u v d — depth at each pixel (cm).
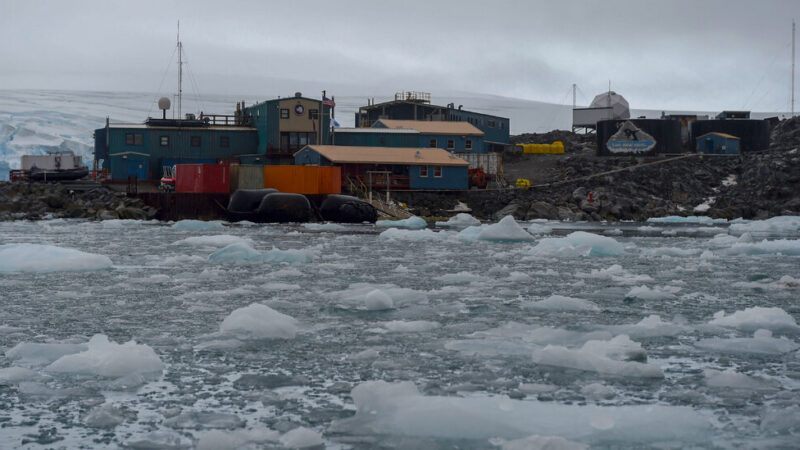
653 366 925
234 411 786
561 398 825
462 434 693
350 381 902
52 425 741
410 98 8538
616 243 2720
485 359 1006
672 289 1697
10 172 6419
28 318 1324
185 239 3141
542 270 2164
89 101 19538
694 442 680
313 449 668
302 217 5350
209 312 1391
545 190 6638
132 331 1211
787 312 1409
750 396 831
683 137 8006
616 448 663
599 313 1392
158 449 677
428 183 6316
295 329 1191
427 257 2575
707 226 5300
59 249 2158
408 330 1211
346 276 1984
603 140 7544
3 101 16700
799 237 4081
